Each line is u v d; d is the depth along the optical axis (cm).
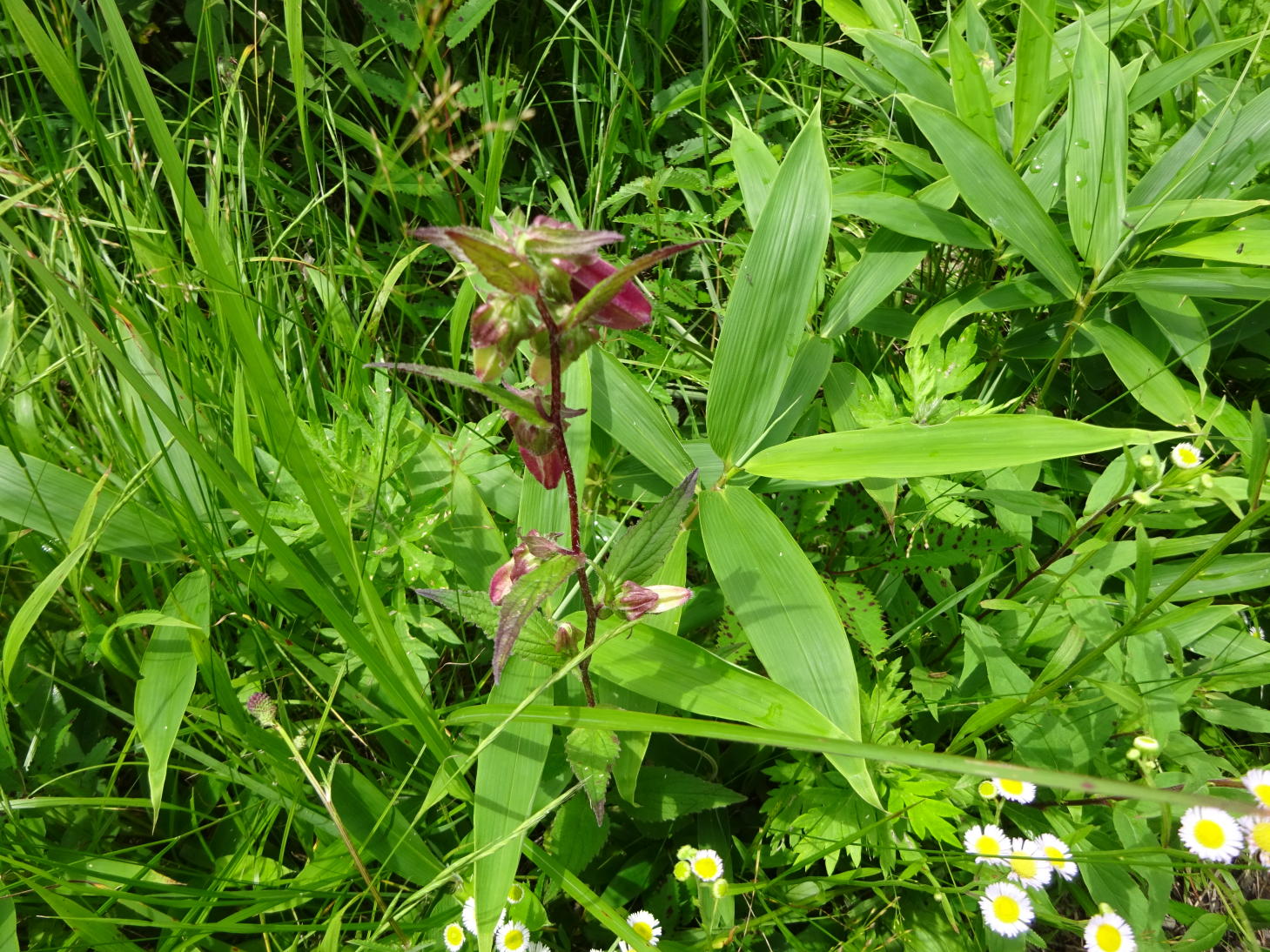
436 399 49
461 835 41
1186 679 39
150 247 43
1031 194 48
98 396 43
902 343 56
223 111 55
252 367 31
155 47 62
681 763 43
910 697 44
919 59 57
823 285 52
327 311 48
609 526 45
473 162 59
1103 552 44
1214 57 54
